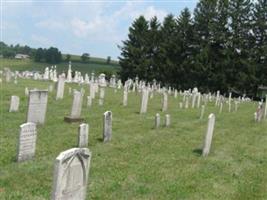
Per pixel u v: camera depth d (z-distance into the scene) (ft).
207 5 281.54
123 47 298.97
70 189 27.86
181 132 75.36
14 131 60.23
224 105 163.43
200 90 270.67
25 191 35.60
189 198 38.01
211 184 43.16
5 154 46.98
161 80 285.64
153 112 103.40
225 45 277.23
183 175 45.39
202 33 283.79
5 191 35.17
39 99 67.92
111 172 43.62
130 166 46.91
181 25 287.07
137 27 301.43
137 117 89.86
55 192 26.55
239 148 65.57
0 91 114.42
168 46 286.05
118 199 35.91
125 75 295.89
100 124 74.18
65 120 74.28
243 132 84.58
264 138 79.20
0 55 552.00
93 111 91.15
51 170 42.09
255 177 47.93
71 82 205.77
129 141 61.52
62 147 53.11
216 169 49.98
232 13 277.03
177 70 280.92
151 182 41.68
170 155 54.90
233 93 269.85
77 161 28.22
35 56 517.55
